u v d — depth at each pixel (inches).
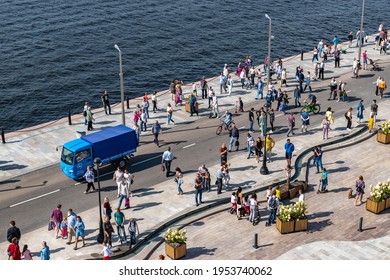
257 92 2930.6
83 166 2215.8
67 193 2176.4
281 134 2571.4
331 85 2881.4
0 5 4746.6
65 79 3627.0
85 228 1966.0
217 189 2154.3
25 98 3405.5
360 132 2603.3
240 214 1996.8
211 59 3959.2
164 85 3599.9
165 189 2175.2
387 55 3503.9
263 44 4222.4
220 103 2893.7
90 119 2625.5
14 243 1750.7
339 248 1835.6
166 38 4247.0
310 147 2445.9
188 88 3090.6
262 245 1859.0
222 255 1813.5
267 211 2048.5
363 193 2050.9
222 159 2301.9
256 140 2492.6
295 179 2235.5
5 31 4244.6
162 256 1678.2
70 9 4717.0
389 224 1962.4
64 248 1870.1
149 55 3976.4
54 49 4001.0
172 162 2364.7
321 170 2298.2
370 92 2994.6
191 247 1855.3
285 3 5049.2
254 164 2331.4
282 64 3351.4
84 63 3828.7
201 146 2492.6
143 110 2596.0
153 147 2493.8
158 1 4985.2
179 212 2027.6
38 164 2367.1
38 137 2576.3
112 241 1899.6
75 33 4259.4
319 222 1974.7
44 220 2018.9
